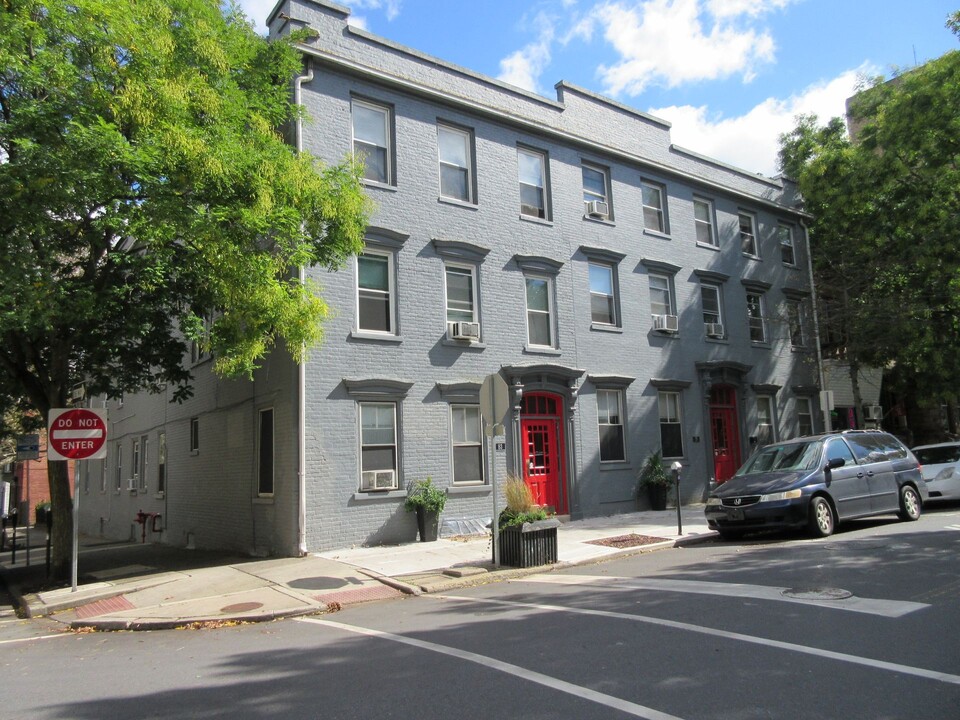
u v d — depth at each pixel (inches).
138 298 486.0
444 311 601.0
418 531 553.0
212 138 403.9
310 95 557.9
